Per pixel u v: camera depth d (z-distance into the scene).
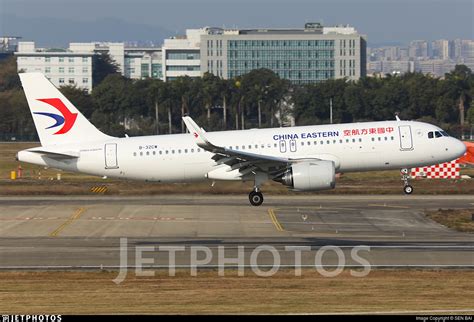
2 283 96.56
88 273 102.19
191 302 86.19
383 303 84.94
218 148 149.25
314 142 161.12
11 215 153.25
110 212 156.75
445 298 87.38
